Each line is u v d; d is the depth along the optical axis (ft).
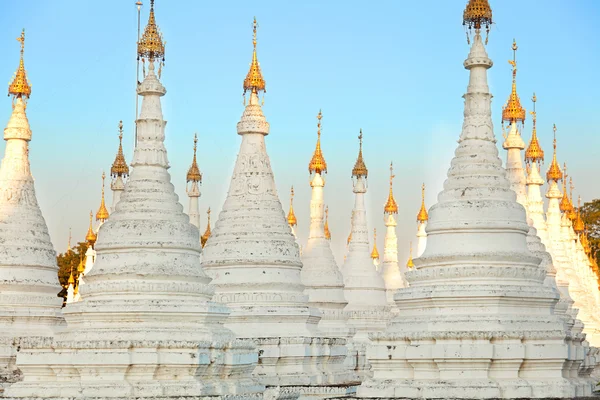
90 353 158.81
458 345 159.84
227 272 205.26
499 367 160.25
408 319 167.22
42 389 158.71
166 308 163.84
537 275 168.04
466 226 168.45
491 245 167.94
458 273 166.09
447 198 171.83
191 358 159.63
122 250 169.07
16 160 217.15
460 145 175.63
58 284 216.13
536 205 249.55
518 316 163.94
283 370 201.05
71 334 164.35
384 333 166.91
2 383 185.16
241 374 169.27
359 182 274.98
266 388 176.45
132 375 159.33
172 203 173.58
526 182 251.19
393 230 336.29
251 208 208.23
